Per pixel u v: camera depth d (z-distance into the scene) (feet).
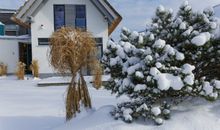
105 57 19.04
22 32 104.06
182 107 18.37
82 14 77.77
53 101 35.53
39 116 26.13
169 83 16.03
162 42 16.72
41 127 22.36
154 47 16.81
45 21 75.97
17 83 62.69
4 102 35.12
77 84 21.50
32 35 75.41
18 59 86.17
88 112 21.13
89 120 18.43
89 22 77.61
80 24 77.66
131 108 17.67
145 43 17.93
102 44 77.77
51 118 25.14
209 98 16.62
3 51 85.20
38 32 75.72
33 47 75.36
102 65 19.33
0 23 96.37
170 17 19.35
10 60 85.61
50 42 21.20
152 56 16.83
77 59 21.02
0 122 24.02
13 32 104.22
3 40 84.99
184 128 16.42
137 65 17.06
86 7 77.46
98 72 21.85
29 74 85.92
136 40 18.47
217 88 16.70
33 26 75.46
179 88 16.02
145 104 16.94
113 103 31.96
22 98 38.99
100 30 77.92
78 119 20.17
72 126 18.58
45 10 75.97
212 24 18.39
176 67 16.66
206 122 16.72
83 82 21.59
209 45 17.24
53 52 20.86
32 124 23.35
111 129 16.52
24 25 77.66
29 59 88.69
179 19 18.49
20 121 24.35
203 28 18.81
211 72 18.45
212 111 17.79
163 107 17.30
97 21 77.92
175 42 18.57
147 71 16.66
